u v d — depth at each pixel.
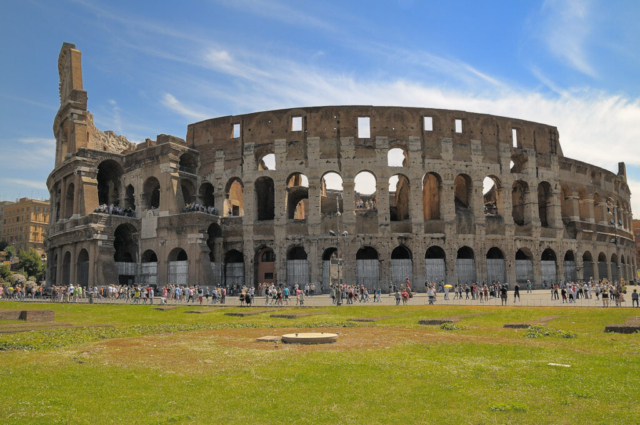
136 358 20.50
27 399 14.38
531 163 84.38
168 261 76.94
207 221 75.88
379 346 23.34
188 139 85.50
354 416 13.10
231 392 15.20
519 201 86.81
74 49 88.94
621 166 111.50
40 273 151.62
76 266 78.62
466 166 79.19
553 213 86.19
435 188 81.81
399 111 78.31
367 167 76.44
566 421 12.64
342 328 31.16
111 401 14.32
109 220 76.62
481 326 31.61
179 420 12.80
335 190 114.81
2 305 53.41
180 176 80.19
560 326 31.47
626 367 18.22
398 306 49.00
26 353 21.83
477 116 81.44
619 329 27.41
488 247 78.75
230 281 78.44
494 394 14.91
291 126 78.88
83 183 79.00
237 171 79.81
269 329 31.16
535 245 82.75
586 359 19.88
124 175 85.31
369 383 16.17
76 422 12.62
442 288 75.62
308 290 71.62
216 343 24.77
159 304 54.69
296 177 89.50
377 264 75.31
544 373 17.45
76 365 19.00
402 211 85.25
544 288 83.06
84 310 47.84
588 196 93.12
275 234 76.31
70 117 84.56
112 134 101.81
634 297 43.84
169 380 16.62
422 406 13.88
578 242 88.50
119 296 67.94
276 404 14.05
